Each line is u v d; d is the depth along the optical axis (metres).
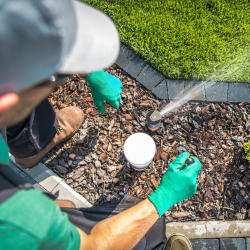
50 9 0.45
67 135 2.25
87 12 0.67
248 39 2.63
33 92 0.52
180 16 2.73
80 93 2.54
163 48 2.55
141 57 2.63
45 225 0.57
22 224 0.53
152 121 2.04
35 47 0.45
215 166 2.34
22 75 0.46
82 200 2.20
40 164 2.29
